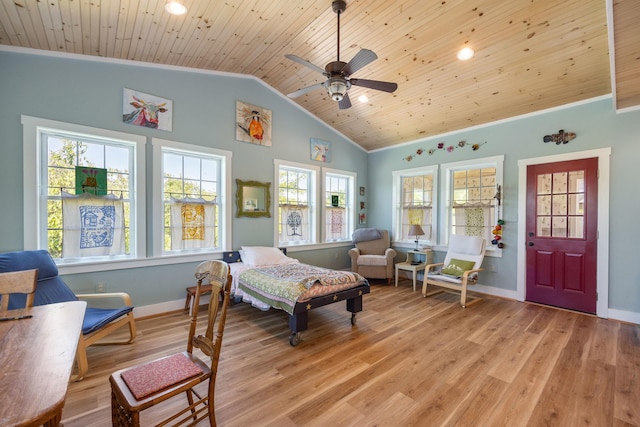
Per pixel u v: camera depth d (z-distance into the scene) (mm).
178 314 3564
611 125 3490
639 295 3311
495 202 4488
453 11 2717
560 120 3857
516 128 4234
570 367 2344
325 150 5441
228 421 1732
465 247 4469
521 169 4176
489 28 2863
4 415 713
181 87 3730
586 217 3654
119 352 2578
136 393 1278
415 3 2658
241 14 2709
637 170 3332
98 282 3166
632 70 2588
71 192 3068
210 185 4066
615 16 1922
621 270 3426
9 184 2727
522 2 2543
